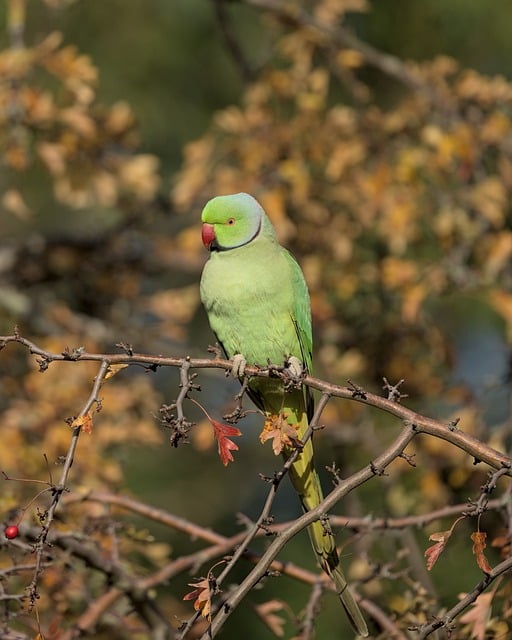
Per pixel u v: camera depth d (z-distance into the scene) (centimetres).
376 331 1208
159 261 1259
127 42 1498
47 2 1271
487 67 1468
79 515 845
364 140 1186
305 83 1201
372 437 1137
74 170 1118
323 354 1174
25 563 776
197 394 1530
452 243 1109
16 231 1570
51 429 959
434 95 1184
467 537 1039
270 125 1166
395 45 1473
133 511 809
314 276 1166
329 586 766
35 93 1062
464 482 1022
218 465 1568
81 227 1559
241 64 1297
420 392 1173
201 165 1162
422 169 1146
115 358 586
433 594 820
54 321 1173
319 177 1185
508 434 1041
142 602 801
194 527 805
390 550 979
